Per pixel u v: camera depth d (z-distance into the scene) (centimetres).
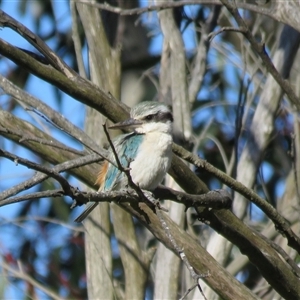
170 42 1238
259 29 1546
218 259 1183
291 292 966
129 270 1180
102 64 1175
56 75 899
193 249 972
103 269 1169
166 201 1202
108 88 1168
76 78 932
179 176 977
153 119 1064
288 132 1525
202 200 875
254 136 1251
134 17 1677
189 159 966
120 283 1370
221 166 1577
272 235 1320
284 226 951
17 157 706
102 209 1187
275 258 958
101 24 1187
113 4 1466
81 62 1176
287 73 1279
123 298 1288
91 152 912
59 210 1552
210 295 1140
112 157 1045
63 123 920
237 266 1326
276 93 1265
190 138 1174
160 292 1155
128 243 1188
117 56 1184
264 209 945
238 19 978
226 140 1603
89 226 1188
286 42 1282
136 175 1036
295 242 962
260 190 1579
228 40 1619
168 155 1000
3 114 1005
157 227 985
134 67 1678
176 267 1158
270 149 1577
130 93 1653
